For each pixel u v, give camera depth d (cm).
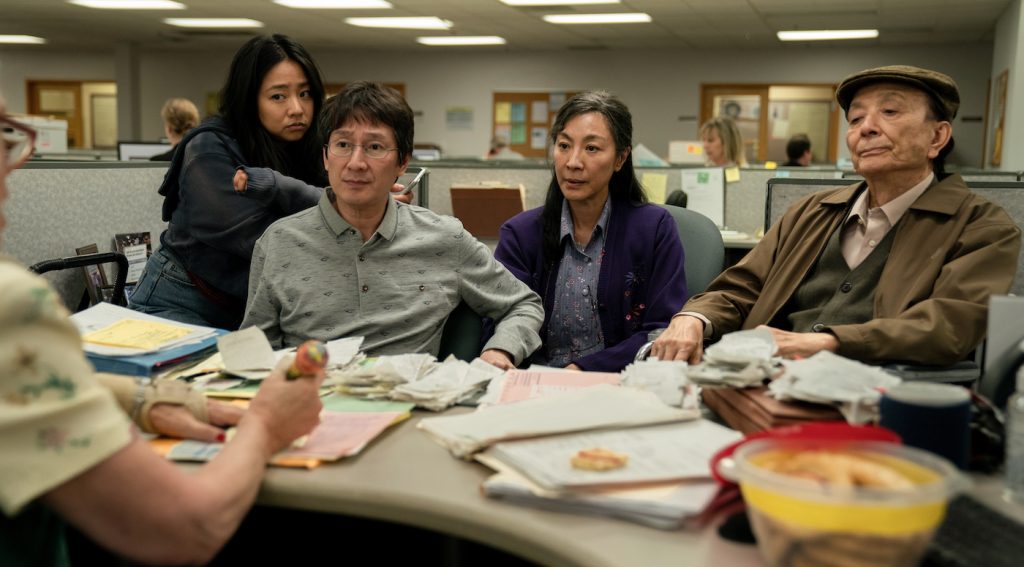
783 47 1062
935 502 57
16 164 68
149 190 244
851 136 147
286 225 148
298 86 196
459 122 1180
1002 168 700
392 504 79
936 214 141
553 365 182
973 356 140
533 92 1155
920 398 80
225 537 74
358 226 146
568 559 68
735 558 66
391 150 140
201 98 1212
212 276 188
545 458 81
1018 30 651
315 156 204
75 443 63
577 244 183
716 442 86
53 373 63
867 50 1038
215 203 184
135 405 93
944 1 732
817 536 58
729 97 1097
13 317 61
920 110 140
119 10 869
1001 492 78
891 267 142
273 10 855
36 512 72
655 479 76
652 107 1119
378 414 101
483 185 354
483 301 154
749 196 398
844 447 69
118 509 66
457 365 122
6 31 1038
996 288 131
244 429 84
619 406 96
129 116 1135
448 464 87
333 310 145
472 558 114
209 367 118
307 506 81
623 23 905
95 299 212
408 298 147
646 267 179
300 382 89
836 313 147
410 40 1070
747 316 160
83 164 214
